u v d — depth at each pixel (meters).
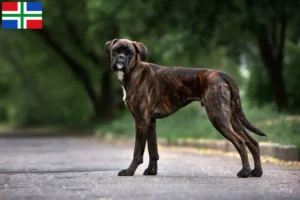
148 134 9.16
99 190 7.19
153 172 9.16
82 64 38.44
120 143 21.50
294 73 25.98
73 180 8.44
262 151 12.88
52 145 20.06
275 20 22.33
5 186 7.81
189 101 8.93
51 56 40.28
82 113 49.31
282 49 22.91
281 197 6.47
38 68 43.62
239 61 26.27
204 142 16.27
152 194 6.75
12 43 39.69
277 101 22.98
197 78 8.82
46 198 6.61
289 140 12.49
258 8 20.44
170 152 15.48
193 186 7.47
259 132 8.67
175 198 6.42
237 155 13.88
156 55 26.31
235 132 8.71
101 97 35.69
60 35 34.88
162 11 23.48
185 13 21.86
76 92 47.50
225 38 22.88
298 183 7.80
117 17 24.64
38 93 49.06
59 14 32.38
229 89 8.72
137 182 8.02
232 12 21.09
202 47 22.75
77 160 12.79
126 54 8.78
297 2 20.92
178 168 10.42
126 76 8.93
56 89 48.00
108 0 24.75
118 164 11.55
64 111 49.53
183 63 29.34
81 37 34.53
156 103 9.01
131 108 8.96
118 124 25.38
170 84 8.94
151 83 8.98
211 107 8.62
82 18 32.28
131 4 24.41
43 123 50.00
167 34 24.30
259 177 8.62
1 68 48.03
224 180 8.20
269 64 23.00
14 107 53.47
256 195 6.62
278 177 8.61
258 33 21.80
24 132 36.28
